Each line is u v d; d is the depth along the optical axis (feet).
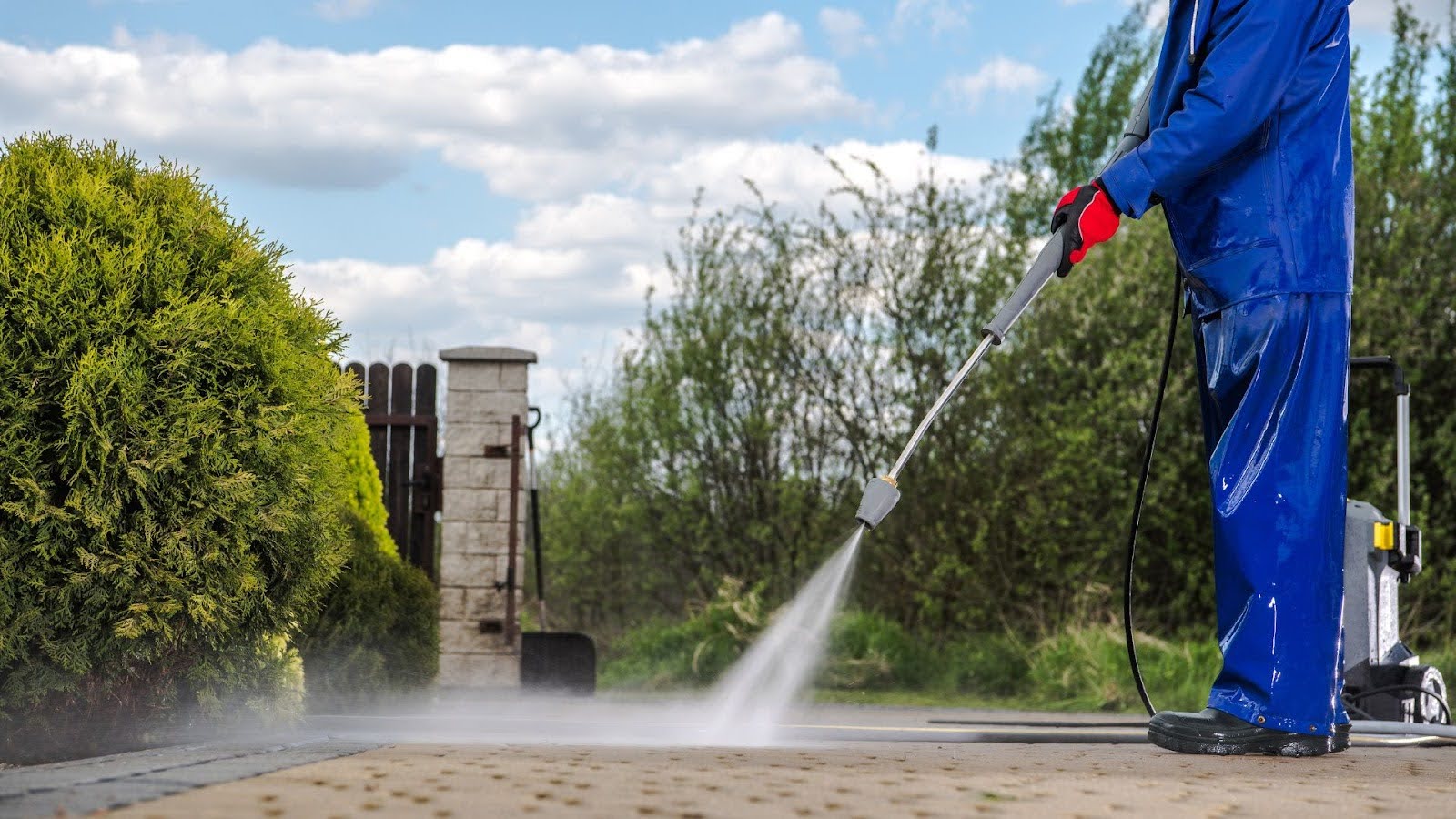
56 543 12.71
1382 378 33.42
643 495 37.11
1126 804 7.20
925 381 35.22
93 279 12.94
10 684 12.70
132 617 12.75
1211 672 27.50
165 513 13.06
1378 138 35.55
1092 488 33.14
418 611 22.71
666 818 6.27
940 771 8.79
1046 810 6.86
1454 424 33.01
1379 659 17.94
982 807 6.92
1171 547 33.71
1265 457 11.22
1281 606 11.06
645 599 38.81
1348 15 11.69
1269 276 11.20
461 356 29.01
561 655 28.81
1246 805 7.26
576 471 40.88
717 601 35.09
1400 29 36.81
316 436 14.25
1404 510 17.94
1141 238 35.63
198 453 13.14
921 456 34.83
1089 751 11.63
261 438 13.44
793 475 35.88
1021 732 14.33
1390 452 33.12
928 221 35.65
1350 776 9.11
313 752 9.95
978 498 34.32
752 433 35.99
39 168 13.42
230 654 13.57
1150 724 11.52
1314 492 11.12
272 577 13.96
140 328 13.03
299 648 20.86
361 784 7.34
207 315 13.23
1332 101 11.46
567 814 6.33
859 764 9.14
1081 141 51.29
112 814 5.96
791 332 36.22
